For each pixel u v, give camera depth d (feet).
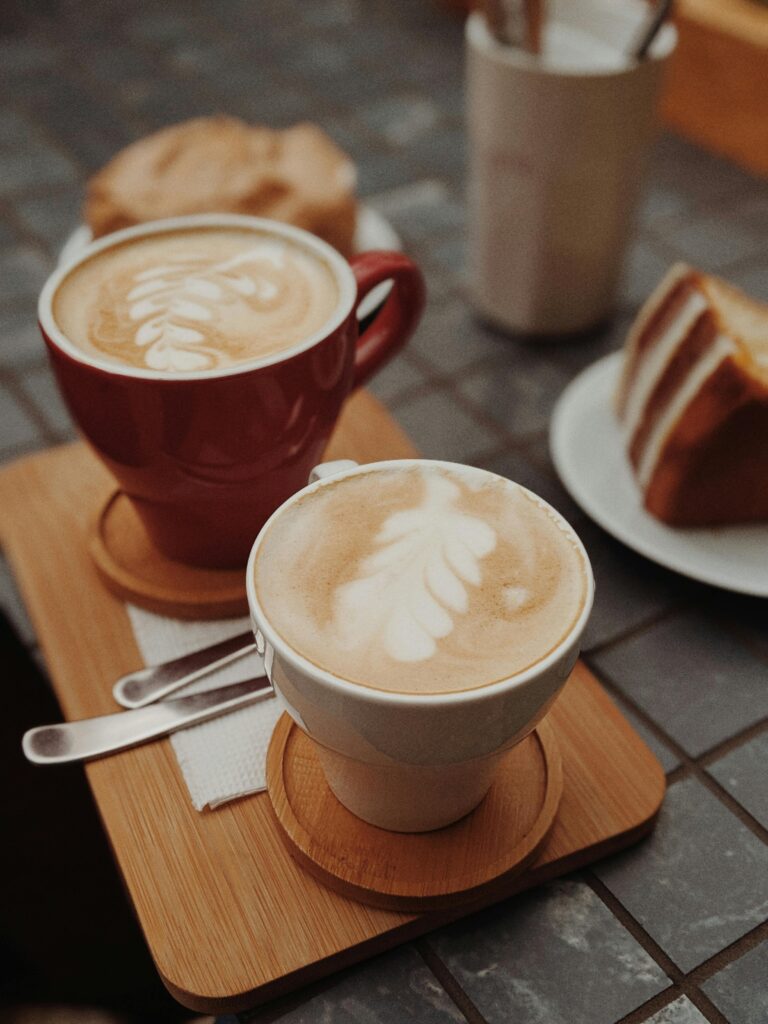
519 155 1.71
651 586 1.32
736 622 1.27
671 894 0.94
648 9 1.77
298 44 3.19
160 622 1.16
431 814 0.89
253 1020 0.85
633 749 1.03
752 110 2.41
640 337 1.51
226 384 0.97
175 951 0.86
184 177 1.72
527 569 0.83
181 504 1.10
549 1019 0.85
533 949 0.89
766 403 1.24
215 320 1.07
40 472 1.38
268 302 1.11
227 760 1.00
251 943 0.86
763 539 1.37
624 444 1.52
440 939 0.90
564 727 1.05
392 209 2.31
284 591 0.81
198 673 1.07
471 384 1.77
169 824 0.95
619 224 1.80
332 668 0.75
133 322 1.07
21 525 1.29
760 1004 0.85
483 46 1.72
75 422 1.08
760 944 0.90
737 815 1.02
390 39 3.22
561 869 0.94
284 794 0.95
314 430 1.09
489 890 0.89
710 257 2.11
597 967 0.88
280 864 0.92
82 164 2.48
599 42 1.84
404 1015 0.85
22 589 1.21
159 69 3.04
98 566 1.19
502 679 0.74
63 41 3.23
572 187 1.71
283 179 1.70
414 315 1.25
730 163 2.47
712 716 1.14
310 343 1.01
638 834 0.97
